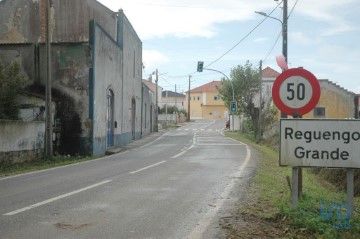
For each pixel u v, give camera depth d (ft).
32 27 99.09
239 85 162.30
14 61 73.41
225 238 21.77
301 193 28.71
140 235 22.22
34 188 36.94
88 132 77.25
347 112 149.79
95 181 40.96
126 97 110.52
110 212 27.32
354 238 22.04
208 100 376.07
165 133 162.30
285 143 23.48
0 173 49.62
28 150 63.16
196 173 47.01
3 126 56.34
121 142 102.68
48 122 66.95
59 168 54.49
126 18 109.40
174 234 22.47
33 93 74.33
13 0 99.30
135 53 126.21
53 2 100.12
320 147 23.09
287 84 24.48
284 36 69.87
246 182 40.22
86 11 101.04
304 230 22.61
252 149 84.94
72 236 21.81
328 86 150.20
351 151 22.75
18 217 25.77
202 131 178.91
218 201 31.01
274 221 25.00
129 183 39.58
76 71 77.92
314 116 150.10
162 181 40.88
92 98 77.51
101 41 83.56
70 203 30.07
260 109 127.95
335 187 62.90
